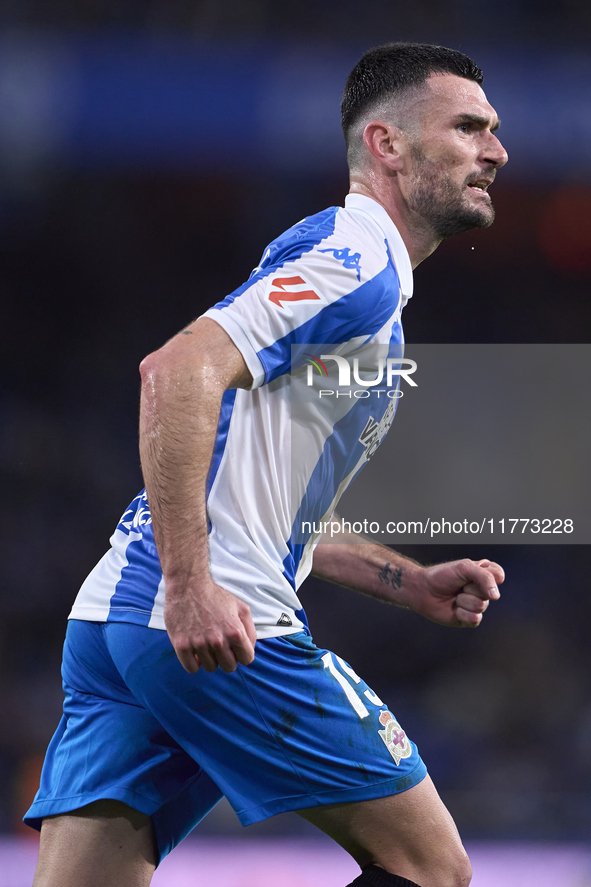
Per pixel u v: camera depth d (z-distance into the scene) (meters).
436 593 7.79
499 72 30.70
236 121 30.70
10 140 30.27
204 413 5.52
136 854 6.57
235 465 6.30
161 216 32.22
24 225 31.91
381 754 6.25
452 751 25.83
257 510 6.35
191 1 29.48
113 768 6.58
